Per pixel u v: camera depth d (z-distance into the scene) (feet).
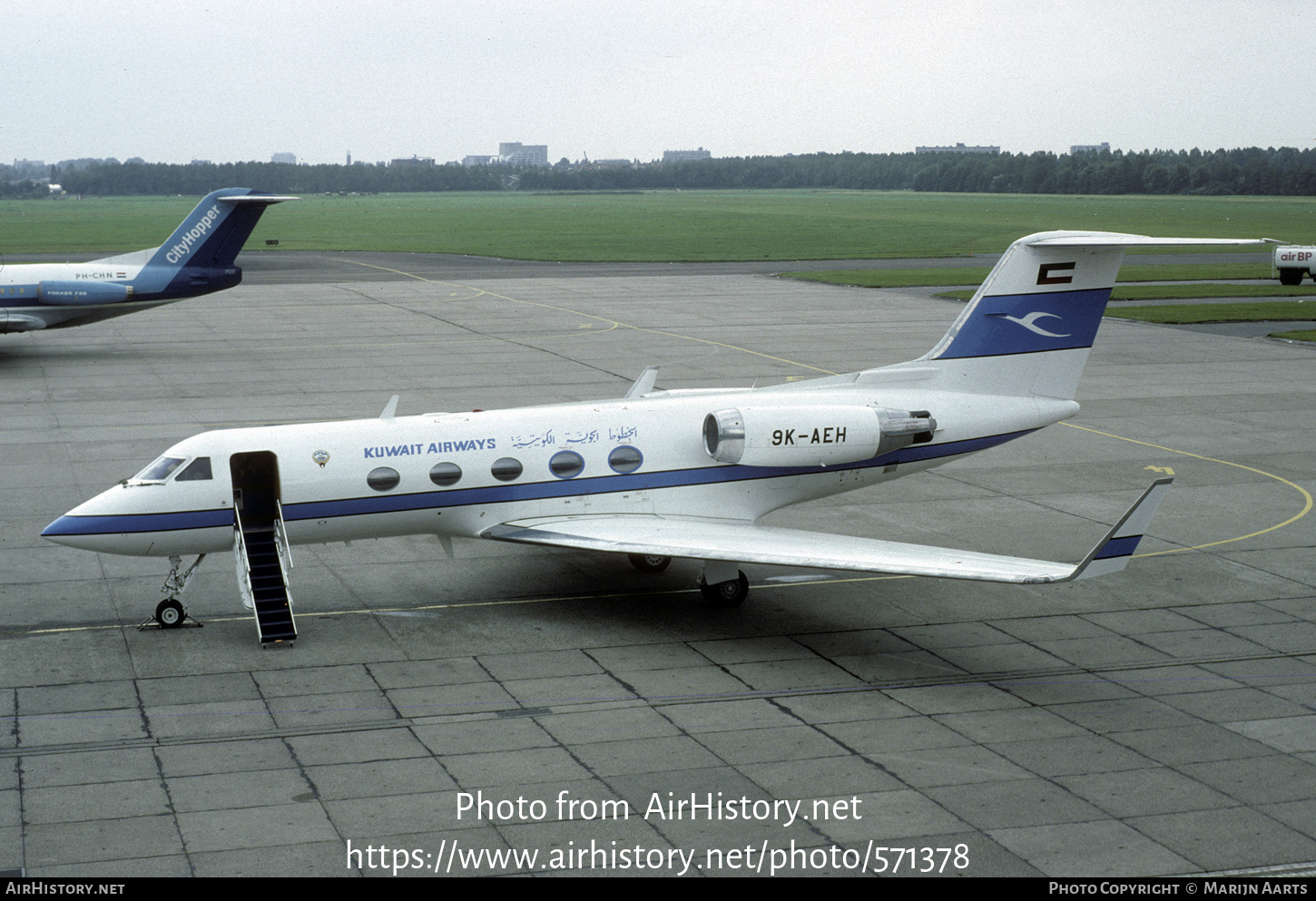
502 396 148.15
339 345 191.72
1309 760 57.11
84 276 175.22
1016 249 84.84
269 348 188.55
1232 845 49.03
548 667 68.18
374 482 76.23
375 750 56.90
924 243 456.04
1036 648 72.49
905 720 61.26
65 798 51.75
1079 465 118.73
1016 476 114.73
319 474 75.20
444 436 78.02
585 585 83.56
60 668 66.80
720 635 74.02
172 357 177.68
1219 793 53.57
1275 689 66.23
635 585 83.82
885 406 84.12
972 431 86.17
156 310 237.45
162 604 73.56
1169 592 82.94
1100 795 53.26
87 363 172.04
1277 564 88.79
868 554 71.82
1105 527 97.96
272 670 67.05
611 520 79.82
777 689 65.41
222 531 74.84
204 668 67.15
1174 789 53.88
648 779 54.34
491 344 193.16
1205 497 107.04
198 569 84.94
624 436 81.00
